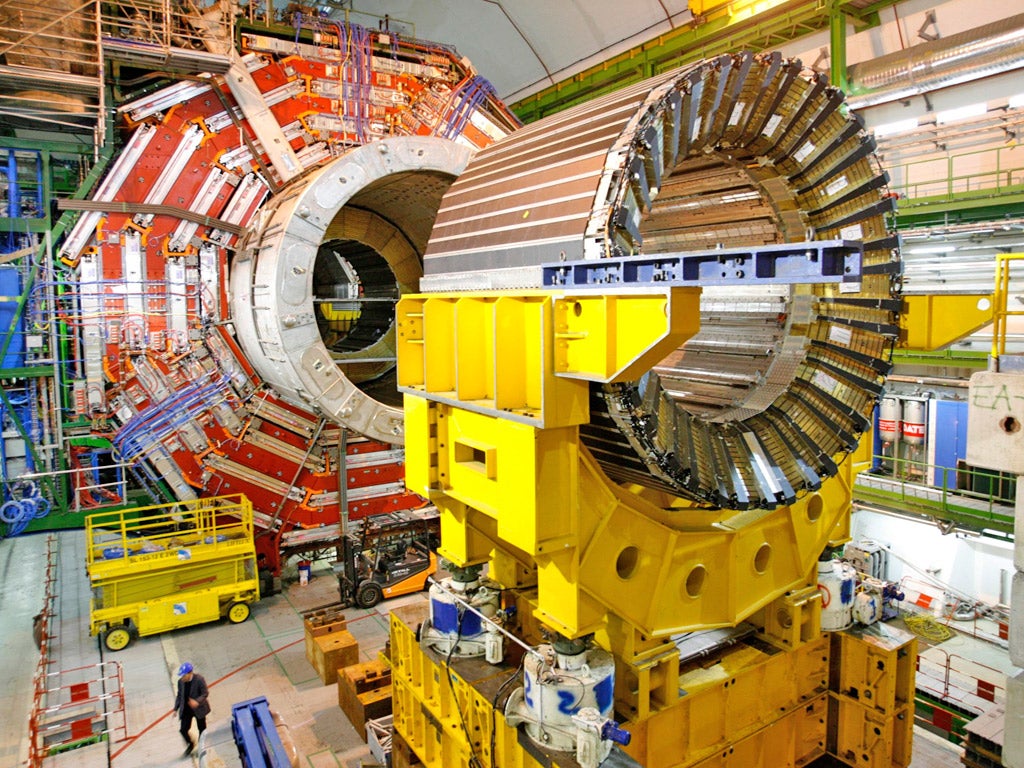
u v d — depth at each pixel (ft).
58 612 34.68
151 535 38.40
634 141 14.99
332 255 60.34
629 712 16.96
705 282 11.13
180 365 36.86
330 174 30.96
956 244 45.27
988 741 23.88
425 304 17.61
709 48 52.44
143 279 36.37
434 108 42.42
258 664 30.09
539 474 14.57
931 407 46.06
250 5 40.11
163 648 31.48
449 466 18.39
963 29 40.81
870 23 45.06
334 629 30.35
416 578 36.52
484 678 18.04
